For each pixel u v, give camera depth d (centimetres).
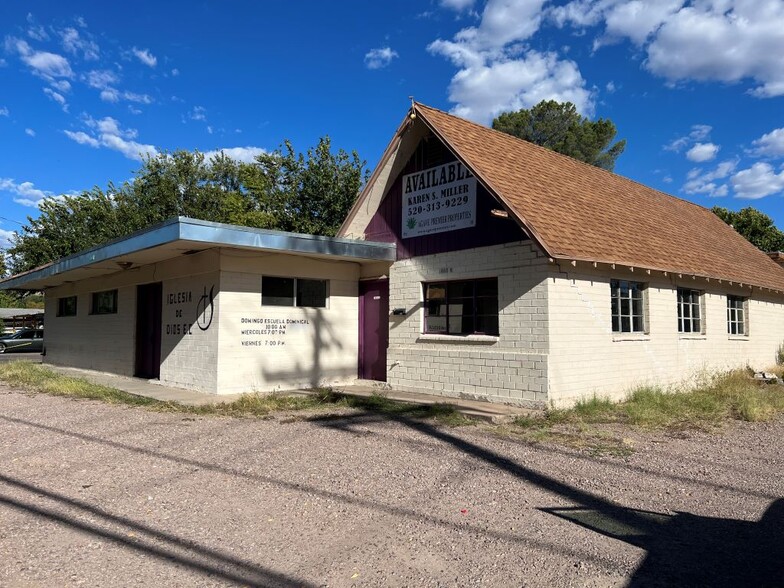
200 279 1243
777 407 1088
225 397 1123
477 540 454
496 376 1088
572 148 3594
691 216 1930
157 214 2994
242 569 402
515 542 451
